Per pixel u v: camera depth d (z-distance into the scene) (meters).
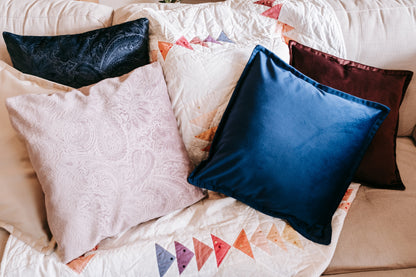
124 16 0.92
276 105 0.67
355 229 0.74
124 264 0.63
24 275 0.60
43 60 0.77
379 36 0.92
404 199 0.80
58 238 0.60
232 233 0.69
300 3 0.90
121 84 0.69
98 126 0.63
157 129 0.70
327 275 0.67
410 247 0.69
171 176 0.71
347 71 0.81
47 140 0.59
